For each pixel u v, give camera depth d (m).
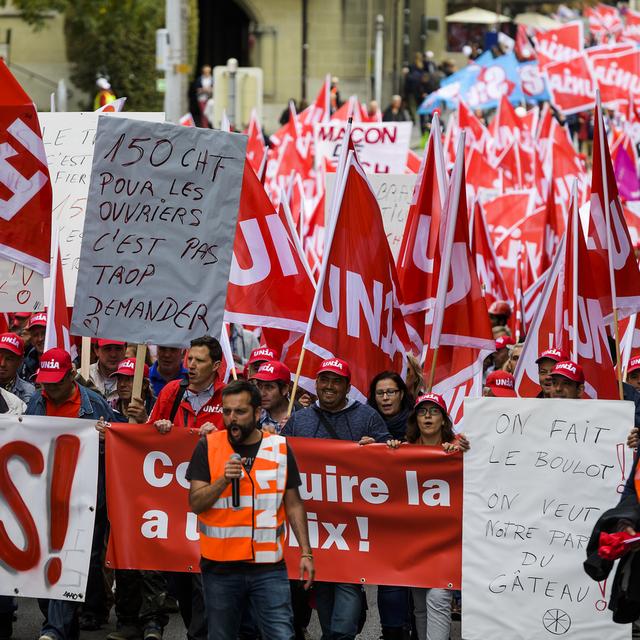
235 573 12.74
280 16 82.44
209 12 93.19
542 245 26.92
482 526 14.52
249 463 12.84
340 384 14.95
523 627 14.45
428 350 17.38
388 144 32.59
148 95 68.69
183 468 14.98
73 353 18.75
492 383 17.80
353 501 14.86
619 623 13.70
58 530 15.00
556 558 14.41
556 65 49.62
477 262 26.38
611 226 17.84
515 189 39.31
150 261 15.03
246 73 40.25
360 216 16.69
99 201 14.95
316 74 82.94
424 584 14.76
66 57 71.19
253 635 14.83
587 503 14.38
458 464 14.73
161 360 18.17
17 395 17.61
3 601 15.52
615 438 14.34
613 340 20.08
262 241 17.89
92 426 15.04
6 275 16.19
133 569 15.38
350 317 16.61
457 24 96.88
